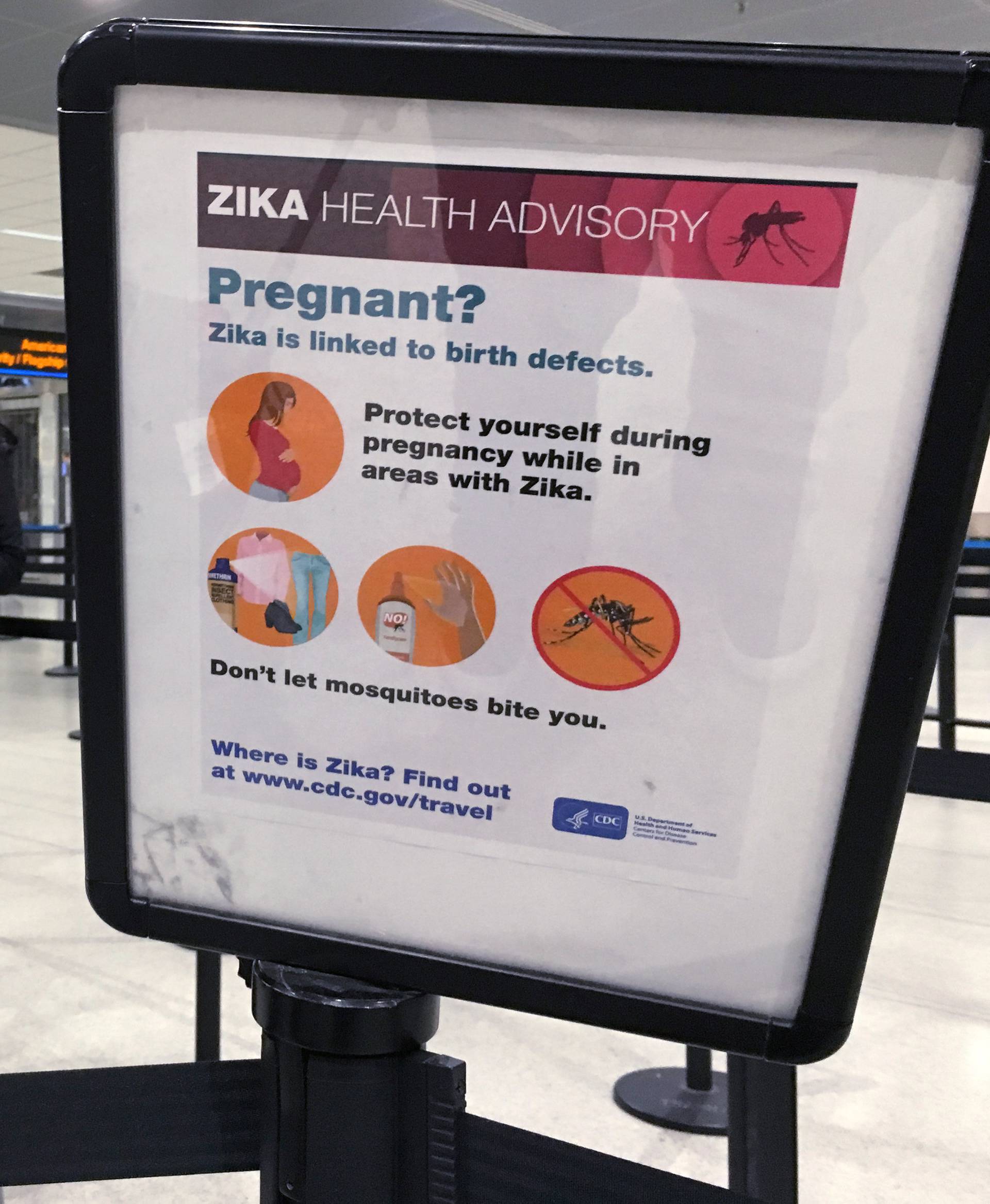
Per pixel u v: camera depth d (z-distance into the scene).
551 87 0.43
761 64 0.41
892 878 3.05
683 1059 2.05
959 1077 2.01
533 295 0.46
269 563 0.51
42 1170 0.58
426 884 0.52
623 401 0.46
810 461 0.44
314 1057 0.52
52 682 5.87
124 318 0.51
